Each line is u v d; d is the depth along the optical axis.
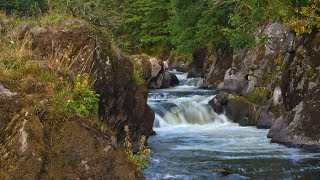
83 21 8.40
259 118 14.26
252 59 16.61
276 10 10.88
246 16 15.50
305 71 13.37
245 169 8.41
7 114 4.67
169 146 11.03
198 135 12.95
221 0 19.00
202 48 26.17
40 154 4.42
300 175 7.95
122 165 5.00
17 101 4.75
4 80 4.96
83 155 4.76
